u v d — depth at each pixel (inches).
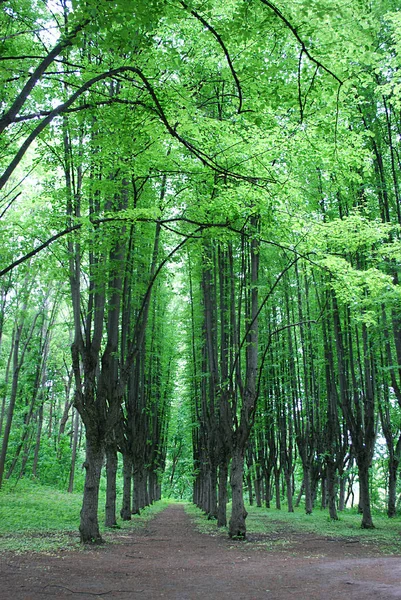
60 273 539.5
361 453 811.4
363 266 714.8
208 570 401.4
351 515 1100.5
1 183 235.5
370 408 814.5
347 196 685.3
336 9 237.0
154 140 382.3
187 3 262.8
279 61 347.9
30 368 1304.1
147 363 1149.1
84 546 514.9
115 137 359.6
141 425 1088.8
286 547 565.9
